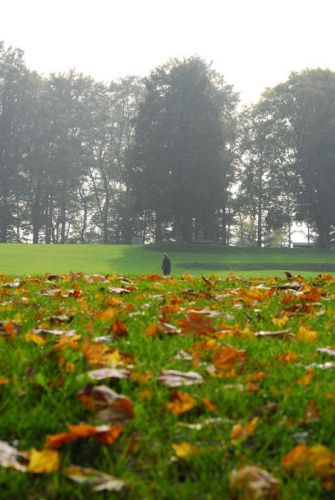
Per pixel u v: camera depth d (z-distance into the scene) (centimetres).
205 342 356
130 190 6731
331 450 220
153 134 5828
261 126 6556
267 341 386
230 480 195
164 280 898
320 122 6225
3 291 689
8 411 242
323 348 362
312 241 9019
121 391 275
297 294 656
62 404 254
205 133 5803
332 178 6009
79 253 5050
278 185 6550
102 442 221
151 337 387
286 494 187
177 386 279
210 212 6053
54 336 379
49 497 191
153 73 6072
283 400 264
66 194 7344
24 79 7231
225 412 256
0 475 194
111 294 681
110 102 7681
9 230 7638
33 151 7081
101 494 192
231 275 970
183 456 215
